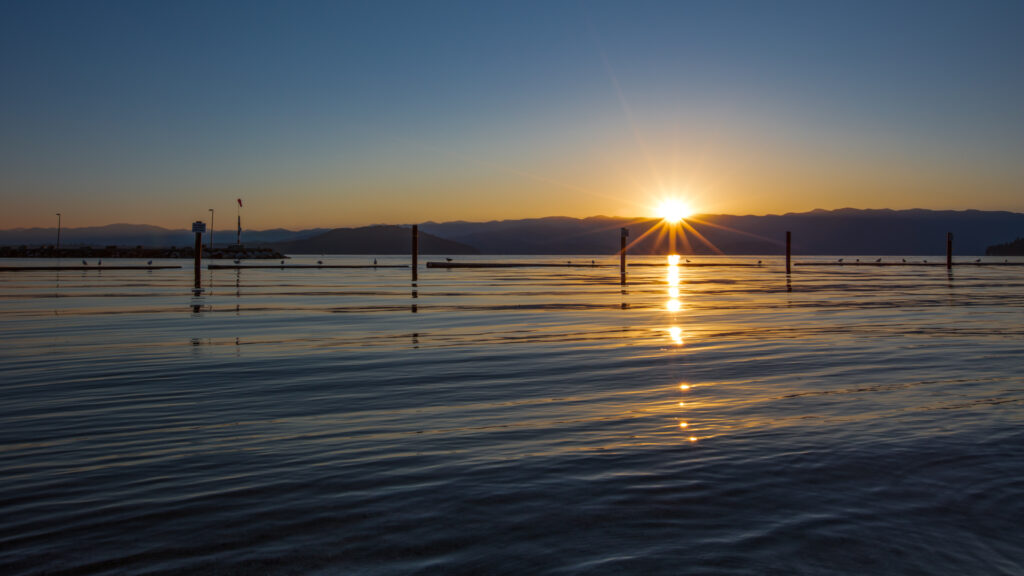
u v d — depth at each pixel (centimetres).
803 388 1023
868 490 551
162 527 479
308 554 436
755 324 2069
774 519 491
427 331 1878
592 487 559
